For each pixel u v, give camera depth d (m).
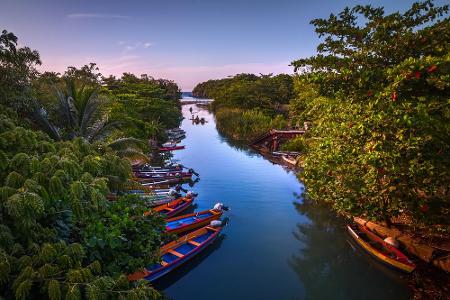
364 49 10.45
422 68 7.51
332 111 10.95
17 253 5.09
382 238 12.77
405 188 9.30
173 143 37.94
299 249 13.63
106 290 5.09
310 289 11.02
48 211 6.10
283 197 20.11
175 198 18.56
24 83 13.79
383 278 11.52
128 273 7.14
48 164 5.48
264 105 53.81
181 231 14.19
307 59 10.70
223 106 69.25
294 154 31.80
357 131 8.95
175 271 11.57
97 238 6.65
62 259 4.94
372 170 9.42
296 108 34.84
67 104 16.33
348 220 16.19
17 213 4.48
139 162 26.23
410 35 9.50
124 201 8.80
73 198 5.22
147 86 52.44
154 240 8.25
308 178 11.98
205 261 12.69
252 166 28.44
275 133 34.19
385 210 10.25
